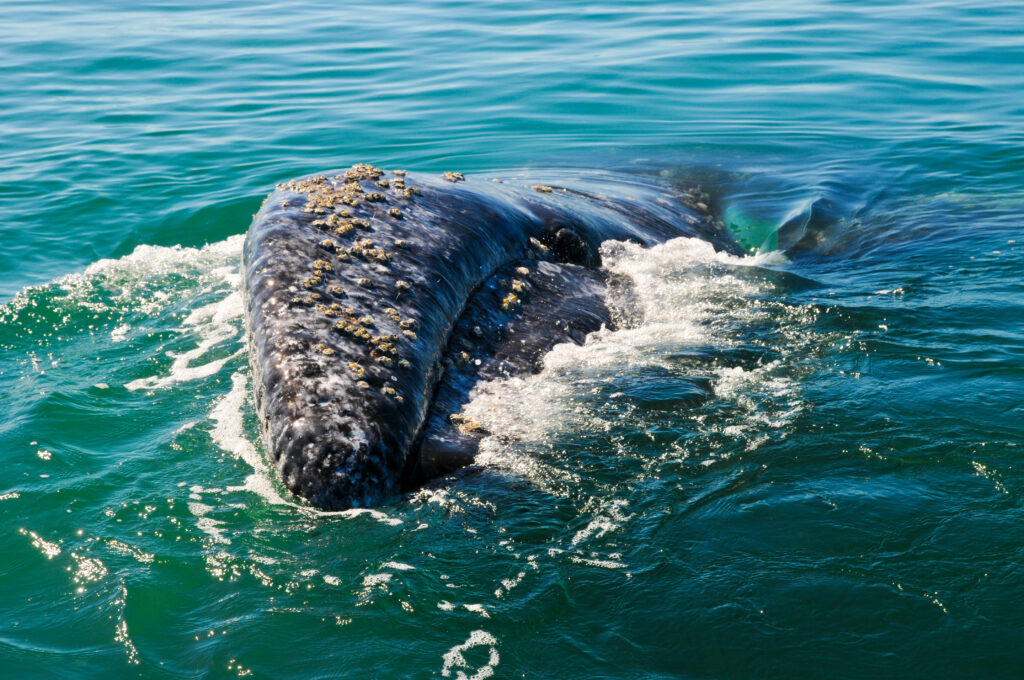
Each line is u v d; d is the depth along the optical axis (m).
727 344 9.48
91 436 8.25
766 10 26.06
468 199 10.49
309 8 27.55
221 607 6.27
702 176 15.48
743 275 11.34
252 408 8.53
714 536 6.67
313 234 8.96
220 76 21.03
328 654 5.87
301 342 7.65
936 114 18.30
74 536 6.98
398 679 5.67
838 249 12.47
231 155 16.44
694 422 8.03
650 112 18.72
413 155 16.39
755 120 18.22
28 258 12.52
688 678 5.58
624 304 10.48
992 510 6.77
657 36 23.67
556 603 6.15
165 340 10.03
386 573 6.46
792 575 6.27
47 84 20.44
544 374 8.80
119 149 16.66
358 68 21.53
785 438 7.75
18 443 8.12
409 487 7.30
